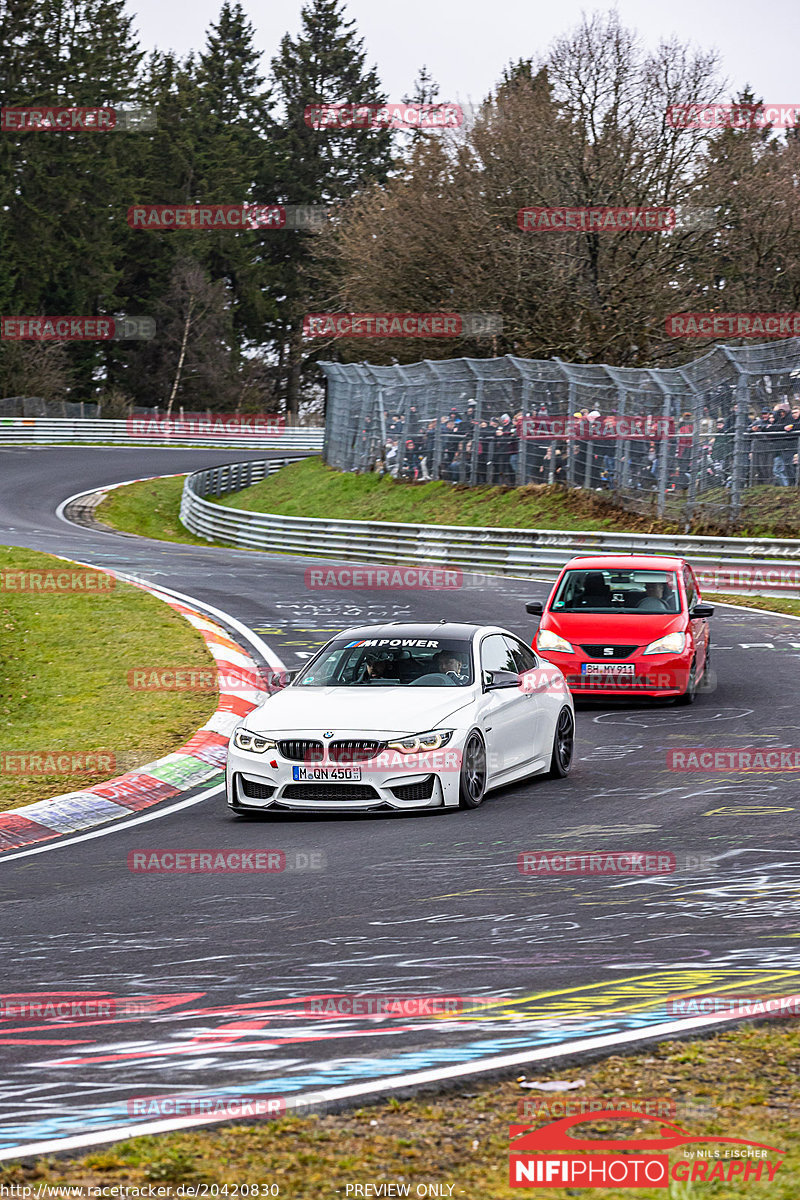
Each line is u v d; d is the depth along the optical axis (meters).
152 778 31.64
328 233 142.62
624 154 108.00
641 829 24.97
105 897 21.08
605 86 107.56
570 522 87.75
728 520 77.88
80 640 50.66
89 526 114.94
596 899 19.72
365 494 109.88
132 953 17.45
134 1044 13.31
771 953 16.31
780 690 42.16
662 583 43.41
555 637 41.31
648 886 20.45
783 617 60.41
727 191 112.06
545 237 111.06
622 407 85.88
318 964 16.52
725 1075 11.79
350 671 30.23
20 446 176.00
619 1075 11.83
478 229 114.62
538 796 29.05
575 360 108.81
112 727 37.62
